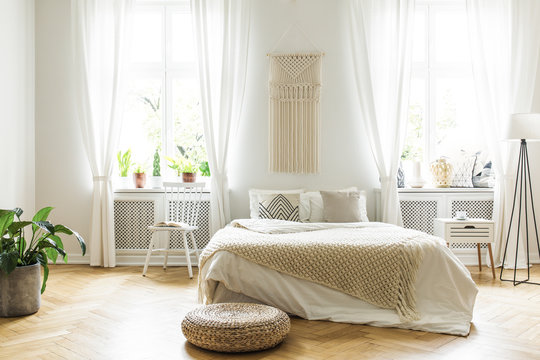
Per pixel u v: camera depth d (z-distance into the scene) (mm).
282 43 5238
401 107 5051
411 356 2568
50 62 5258
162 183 5355
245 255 3248
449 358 2543
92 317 3256
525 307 3555
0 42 4582
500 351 2650
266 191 4980
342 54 5234
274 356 2576
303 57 5184
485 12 5129
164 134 5539
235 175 5254
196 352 2627
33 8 5227
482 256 5203
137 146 5578
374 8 5117
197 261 5180
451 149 5543
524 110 5098
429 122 5535
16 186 4883
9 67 4754
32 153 5223
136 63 5520
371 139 5109
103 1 5148
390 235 3523
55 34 5258
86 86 5070
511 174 5078
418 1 5469
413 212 5184
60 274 4684
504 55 5129
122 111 5141
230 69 5070
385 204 5023
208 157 5090
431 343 2779
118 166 5461
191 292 3963
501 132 4977
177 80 5543
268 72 5234
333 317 3189
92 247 5098
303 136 5195
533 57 5082
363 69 5105
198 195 5223
